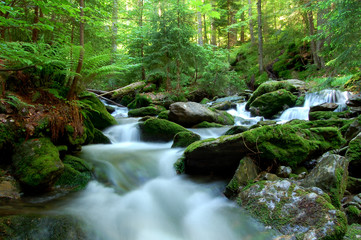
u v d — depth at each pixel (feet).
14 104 11.27
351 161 11.25
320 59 42.39
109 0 30.07
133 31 41.09
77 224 7.98
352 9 17.88
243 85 50.34
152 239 8.31
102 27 28.37
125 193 11.13
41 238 7.12
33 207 8.79
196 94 43.19
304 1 40.63
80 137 14.53
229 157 11.81
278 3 58.59
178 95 37.78
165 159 14.64
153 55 36.83
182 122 25.29
